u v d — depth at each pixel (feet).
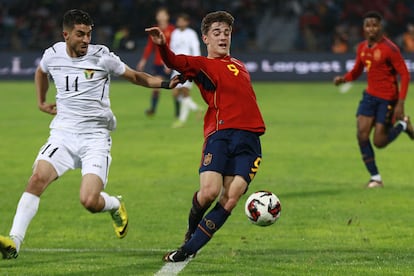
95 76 94.02
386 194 143.95
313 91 365.20
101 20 476.13
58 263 91.45
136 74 94.79
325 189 149.07
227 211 88.28
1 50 417.08
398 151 198.70
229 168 89.71
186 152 195.93
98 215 127.75
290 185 153.28
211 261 92.02
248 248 103.60
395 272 86.28
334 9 476.54
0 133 232.73
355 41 450.30
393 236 111.45
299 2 492.54
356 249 102.42
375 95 147.84
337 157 188.65
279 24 487.20
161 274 84.53
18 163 180.86
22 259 94.17
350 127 245.86
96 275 84.43
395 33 466.70
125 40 415.23
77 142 94.22
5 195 144.05
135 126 246.88
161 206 134.31
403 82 144.87
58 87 94.73
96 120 95.04
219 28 91.71
